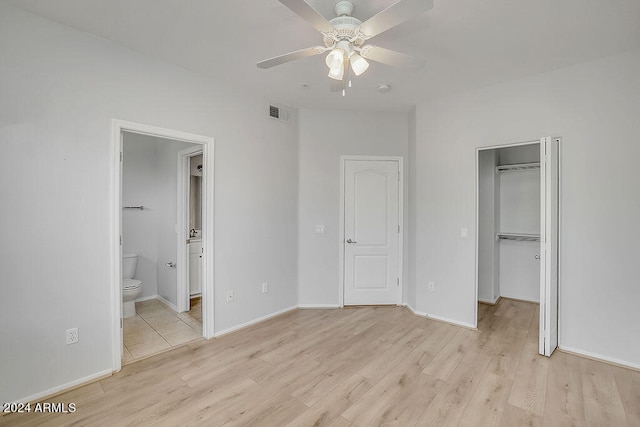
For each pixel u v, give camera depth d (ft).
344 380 7.64
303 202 13.15
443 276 11.74
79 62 7.39
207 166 9.98
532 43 7.88
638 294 8.21
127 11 6.69
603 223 8.64
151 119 8.62
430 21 6.95
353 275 13.48
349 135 13.26
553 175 8.96
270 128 11.93
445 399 6.88
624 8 6.44
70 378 7.29
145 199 14.29
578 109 8.99
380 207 13.43
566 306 9.21
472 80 10.14
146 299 14.34
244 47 8.20
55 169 7.06
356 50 6.42
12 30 6.51
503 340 9.99
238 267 10.90
